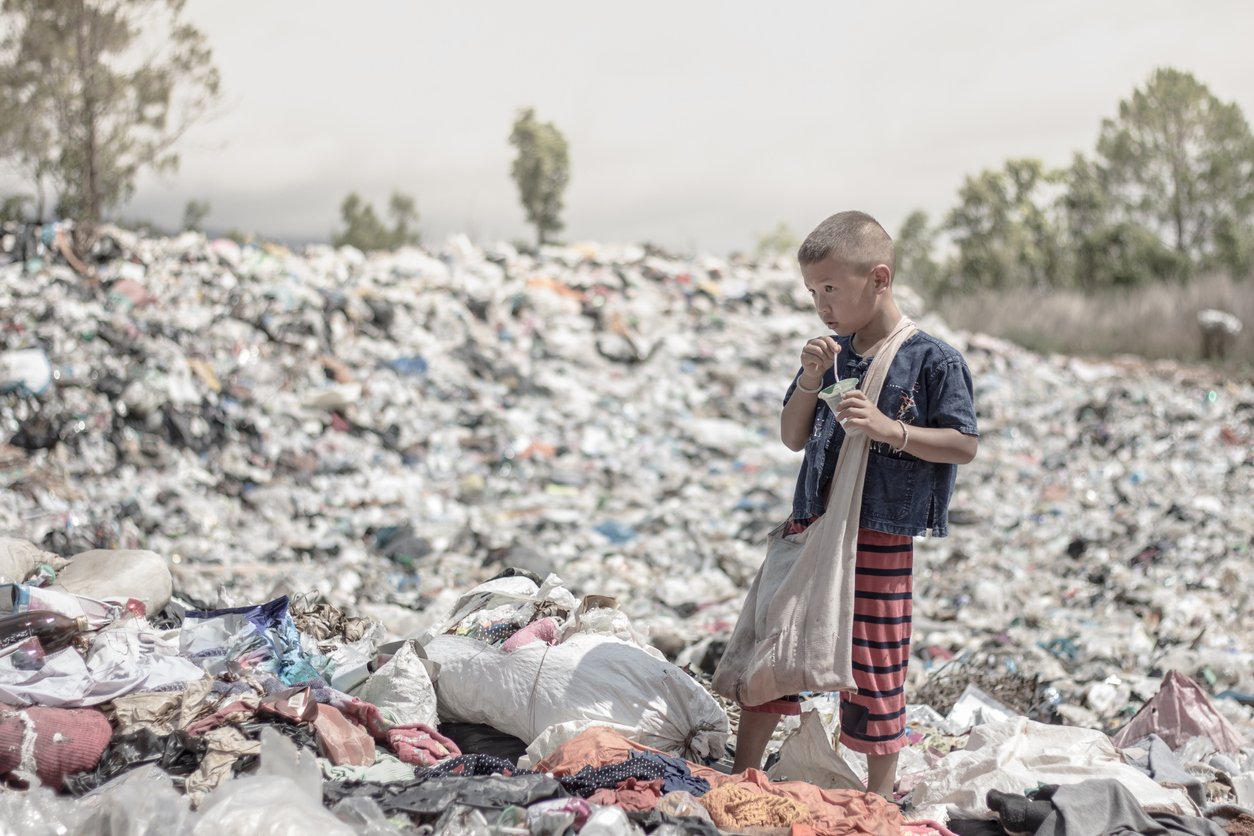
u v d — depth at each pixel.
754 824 2.74
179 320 12.25
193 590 6.40
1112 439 12.86
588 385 14.02
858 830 2.75
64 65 14.53
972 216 34.00
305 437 10.55
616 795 2.82
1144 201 33.69
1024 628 6.64
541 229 30.81
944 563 8.29
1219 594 7.23
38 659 3.31
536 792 2.76
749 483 10.87
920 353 3.07
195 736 3.08
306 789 2.65
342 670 3.82
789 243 37.69
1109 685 5.02
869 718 3.10
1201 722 4.07
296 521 8.93
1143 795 3.14
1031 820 2.89
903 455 3.04
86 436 9.41
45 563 4.10
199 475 9.38
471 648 3.76
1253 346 21.42
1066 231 33.53
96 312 11.63
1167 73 33.06
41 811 2.63
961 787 3.22
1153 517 9.27
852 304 3.09
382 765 3.19
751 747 3.30
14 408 9.38
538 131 30.47
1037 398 16.00
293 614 4.22
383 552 8.23
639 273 18.30
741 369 15.35
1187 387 17.09
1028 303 25.28
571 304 16.08
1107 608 7.03
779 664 3.05
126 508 8.18
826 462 3.13
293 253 16.88
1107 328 23.48
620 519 9.48
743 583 7.82
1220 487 10.52
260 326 12.50
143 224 15.89
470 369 13.49
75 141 14.80
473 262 17.81
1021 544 8.85
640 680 3.44
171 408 10.02
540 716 3.42
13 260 13.59
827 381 3.21
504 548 8.02
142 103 15.13
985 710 4.66
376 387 11.91
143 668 3.42
